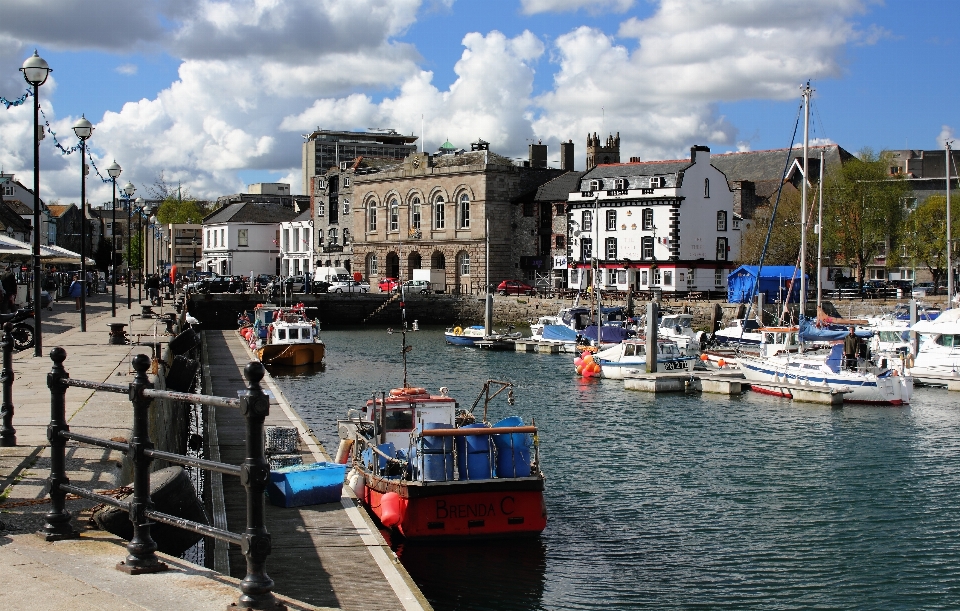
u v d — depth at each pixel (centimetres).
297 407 3775
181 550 1029
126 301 7094
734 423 3441
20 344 2967
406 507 1862
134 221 15975
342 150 18825
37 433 1447
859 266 8094
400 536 1903
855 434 3228
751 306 6131
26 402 1789
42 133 2836
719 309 7238
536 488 1922
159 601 732
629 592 1717
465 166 9888
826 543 2014
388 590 1294
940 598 1720
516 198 9938
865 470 2680
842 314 6856
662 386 4309
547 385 4525
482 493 1897
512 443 1939
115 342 3231
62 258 4125
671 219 8431
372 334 7769
